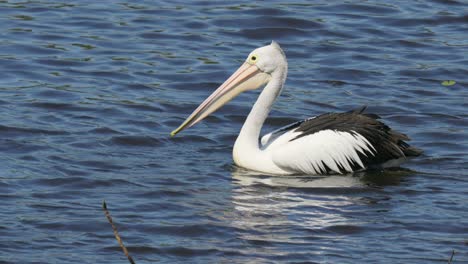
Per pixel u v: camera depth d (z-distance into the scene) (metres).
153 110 18.83
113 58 21.69
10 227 13.16
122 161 16.11
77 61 21.34
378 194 14.98
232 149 17.11
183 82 20.55
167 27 23.67
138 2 25.27
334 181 15.59
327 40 23.33
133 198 14.46
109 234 13.11
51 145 16.59
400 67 21.81
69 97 19.22
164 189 14.85
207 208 14.16
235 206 14.27
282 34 23.62
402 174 15.94
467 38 23.64
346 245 13.02
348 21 24.44
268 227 13.54
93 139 17.00
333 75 21.30
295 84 20.73
